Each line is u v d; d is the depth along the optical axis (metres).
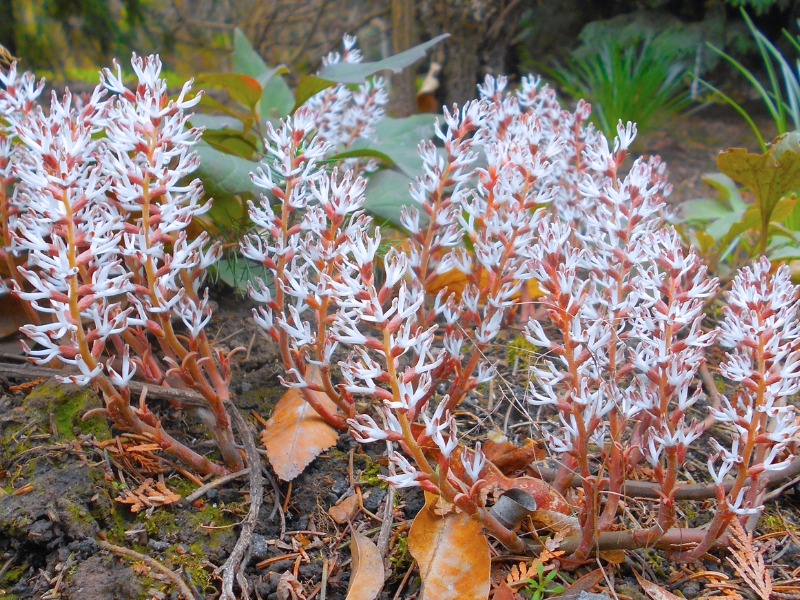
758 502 0.29
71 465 0.28
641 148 0.95
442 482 0.24
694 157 0.92
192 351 0.28
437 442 0.23
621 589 0.26
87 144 0.27
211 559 0.27
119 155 0.25
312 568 0.28
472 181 0.41
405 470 0.24
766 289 0.24
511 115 0.35
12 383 0.33
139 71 0.26
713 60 1.04
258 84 0.41
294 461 0.30
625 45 1.06
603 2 1.12
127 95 0.26
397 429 0.24
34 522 0.26
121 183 0.26
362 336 0.23
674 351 0.24
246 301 0.41
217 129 0.43
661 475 0.25
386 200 0.40
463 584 0.25
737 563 0.28
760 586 0.25
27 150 0.28
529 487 0.28
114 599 0.25
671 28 1.05
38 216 0.28
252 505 0.29
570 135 0.38
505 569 0.27
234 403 0.34
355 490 0.31
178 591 0.26
